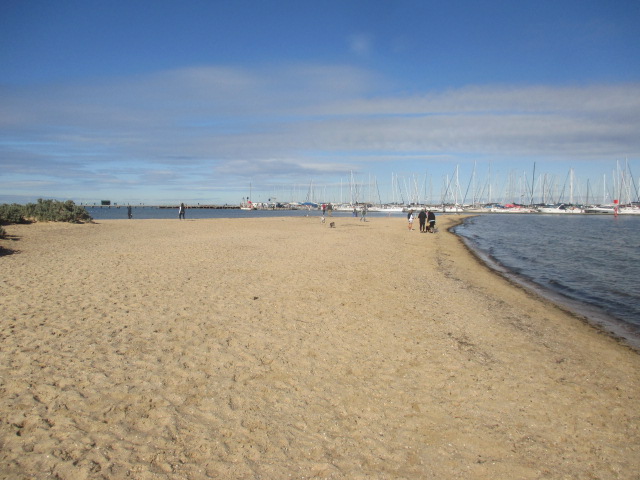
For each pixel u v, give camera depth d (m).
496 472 3.98
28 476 3.38
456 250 24.36
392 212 116.50
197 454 3.87
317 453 4.05
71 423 4.18
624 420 5.16
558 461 4.22
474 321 9.12
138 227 31.98
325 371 5.93
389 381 5.78
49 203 33.31
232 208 177.88
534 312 10.66
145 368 5.55
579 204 119.25
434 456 4.16
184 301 8.96
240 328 7.41
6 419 4.15
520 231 47.03
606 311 11.47
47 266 12.77
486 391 5.69
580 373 6.63
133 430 4.16
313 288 10.98
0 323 6.94
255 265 14.22
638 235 40.81
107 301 8.68
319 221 51.69
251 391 5.18
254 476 3.64
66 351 5.91
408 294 11.18
